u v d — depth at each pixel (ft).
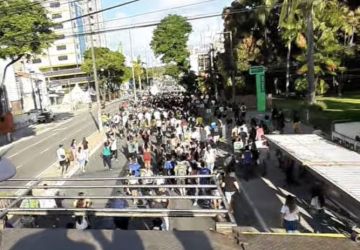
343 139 58.59
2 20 135.23
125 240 18.49
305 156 49.03
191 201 45.29
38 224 34.88
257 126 99.35
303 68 160.86
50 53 453.58
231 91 216.13
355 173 40.27
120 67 360.28
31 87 256.32
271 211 52.44
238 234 18.81
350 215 45.50
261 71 155.43
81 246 18.11
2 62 214.07
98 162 90.48
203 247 17.54
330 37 156.76
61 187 22.91
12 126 151.12
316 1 115.44
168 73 296.10
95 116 216.13
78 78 442.91
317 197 48.52
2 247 18.37
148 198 21.01
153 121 128.16
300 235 19.03
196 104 176.04
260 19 189.57
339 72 172.24
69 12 386.32
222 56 222.69
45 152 114.01
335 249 17.72
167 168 61.77
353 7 174.70
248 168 72.69
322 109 124.36
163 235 18.86
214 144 88.28
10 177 26.17
